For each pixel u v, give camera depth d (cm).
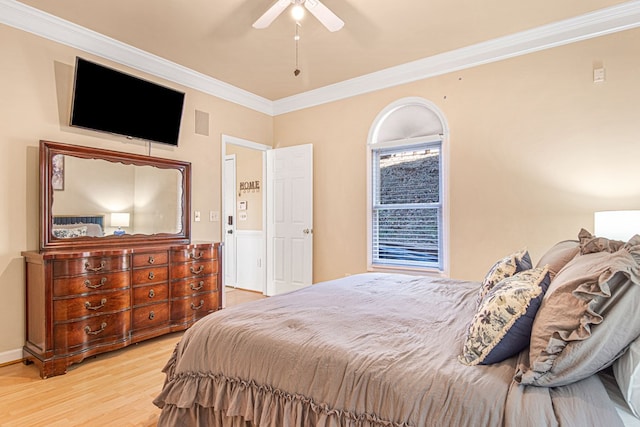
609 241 132
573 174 300
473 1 266
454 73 356
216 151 426
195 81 400
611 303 94
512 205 327
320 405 119
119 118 321
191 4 268
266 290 503
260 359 139
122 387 228
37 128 282
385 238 407
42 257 242
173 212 370
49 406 204
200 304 346
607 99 287
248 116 468
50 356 242
